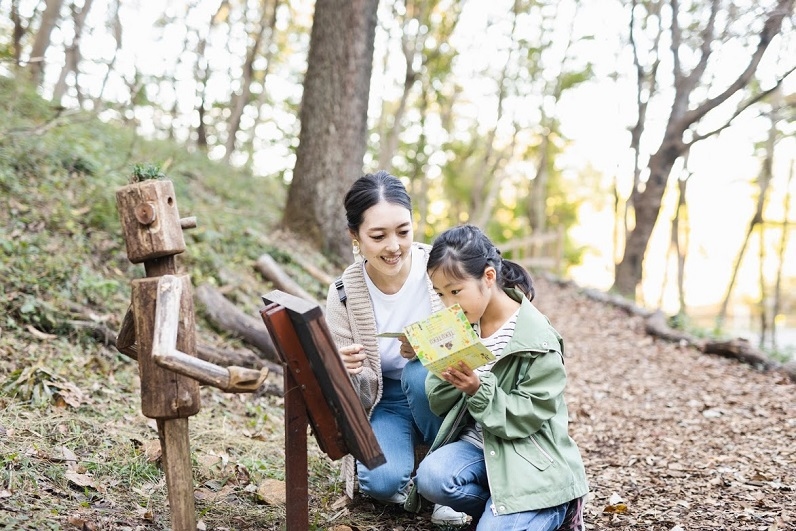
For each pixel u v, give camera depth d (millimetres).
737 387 6234
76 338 4445
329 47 9195
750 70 12336
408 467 3025
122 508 2719
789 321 28172
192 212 7504
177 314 2158
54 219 5688
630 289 15250
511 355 2588
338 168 9258
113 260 5684
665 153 14617
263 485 3146
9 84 8484
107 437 3326
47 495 2658
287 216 9398
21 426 3191
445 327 2373
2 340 4023
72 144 7344
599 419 5301
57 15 10164
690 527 3111
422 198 19422
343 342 3111
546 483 2465
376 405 3219
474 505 2680
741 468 3984
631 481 3801
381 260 2877
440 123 22047
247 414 4246
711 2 13422
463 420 2766
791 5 11367
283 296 2406
